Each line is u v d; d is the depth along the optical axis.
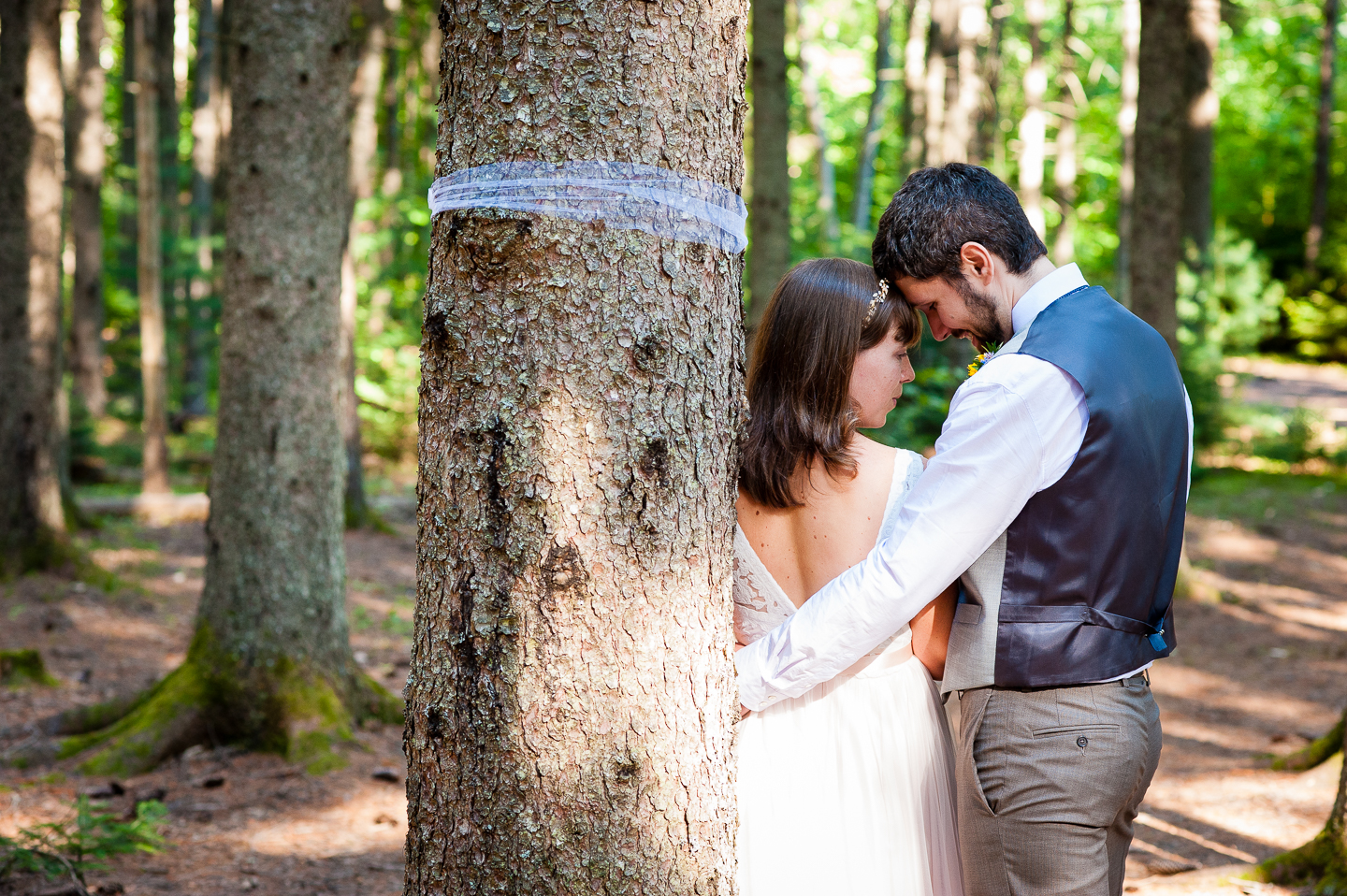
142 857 3.43
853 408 1.94
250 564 4.48
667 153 1.45
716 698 1.56
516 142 1.42
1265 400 16.77
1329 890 2.84
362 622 6.89
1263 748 5.00
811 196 17.08
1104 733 1.71
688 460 1.50
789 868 1.89
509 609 1.45
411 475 12.58
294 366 4.48
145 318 9.76
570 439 1.44
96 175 13.89
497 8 1.42
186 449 12.99
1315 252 22.48
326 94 4.48
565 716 1.44
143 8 9.13
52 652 5.76
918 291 1.92
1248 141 24.09
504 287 1.43
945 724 2.04
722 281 1.55
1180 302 12.77
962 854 1.86
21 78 6.71
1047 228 16.88
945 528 1.71
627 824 1.46
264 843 3.62
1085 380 1.71
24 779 4.12
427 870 1.51
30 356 6.86
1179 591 7.90
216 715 4.44
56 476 7.05
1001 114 17.09
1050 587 1.72
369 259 12.63
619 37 1.42
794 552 1.94
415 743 1.53
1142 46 7.65
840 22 23.44
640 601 1.46
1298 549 9.03
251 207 4.39
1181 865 3.38
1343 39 23.66
